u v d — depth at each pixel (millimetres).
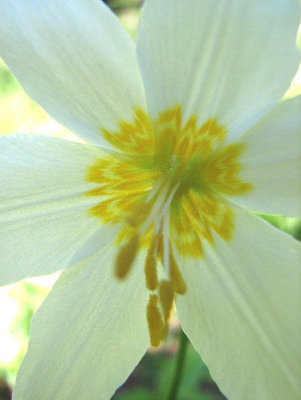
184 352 109
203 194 88
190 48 75
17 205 85
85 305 89
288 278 81
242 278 85
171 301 83
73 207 89
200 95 79
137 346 91
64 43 77
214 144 83
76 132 82
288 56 74
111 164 88
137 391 151
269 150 79
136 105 82
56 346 88
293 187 80
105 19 76
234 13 73
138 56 76
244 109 78
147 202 86
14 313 126
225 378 87
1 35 76
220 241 87
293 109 76
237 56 75
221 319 87
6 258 86
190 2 73
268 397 85
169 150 86
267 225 82
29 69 78
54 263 88
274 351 83
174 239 91
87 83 79
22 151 83
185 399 139
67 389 90
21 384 88
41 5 76
